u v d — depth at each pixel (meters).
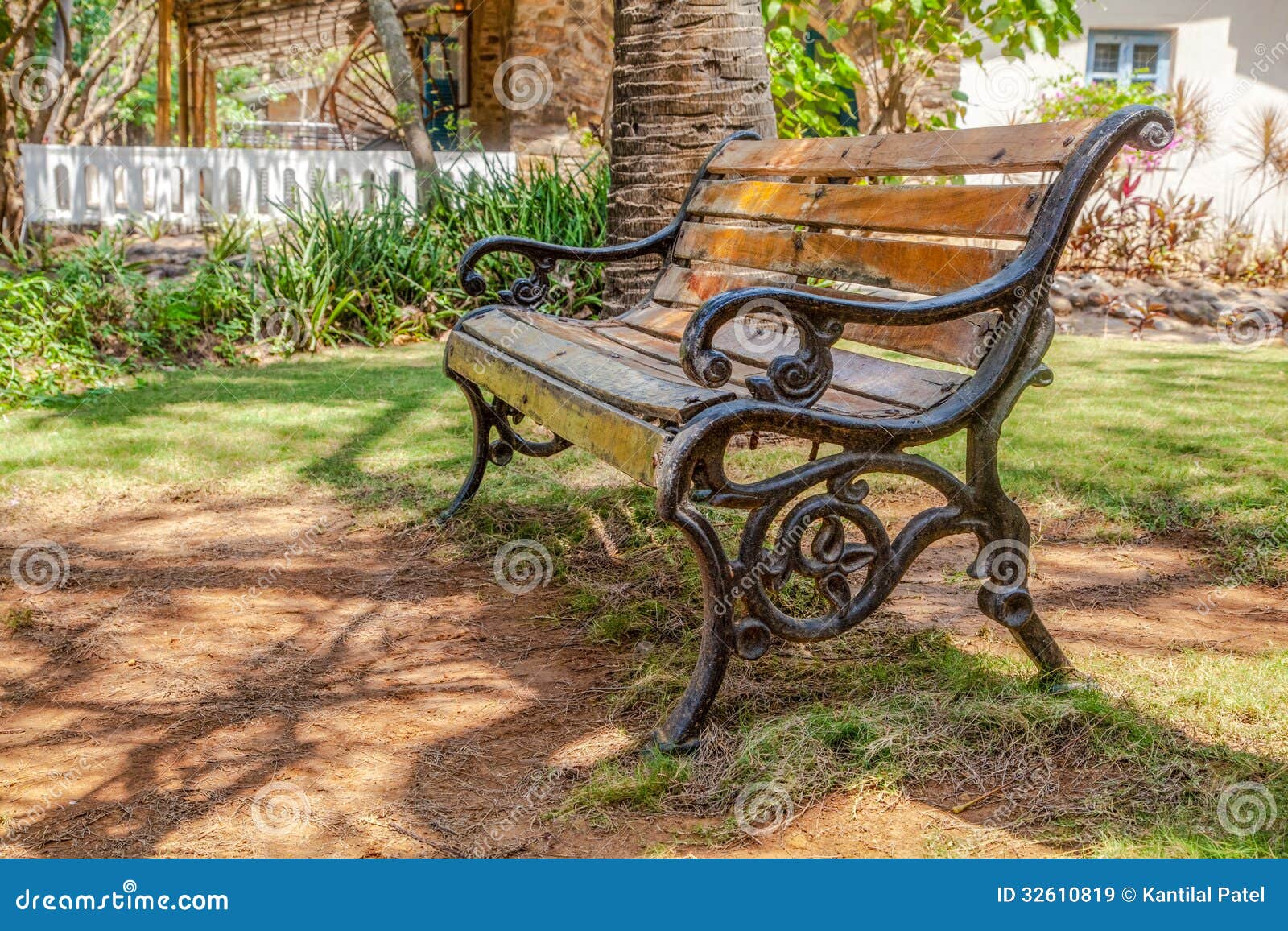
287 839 2.01
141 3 17.48
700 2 4.34
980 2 7.36
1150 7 12.09
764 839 1.99
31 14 10.21
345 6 13.29
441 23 13.89
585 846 1.98
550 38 12.87
